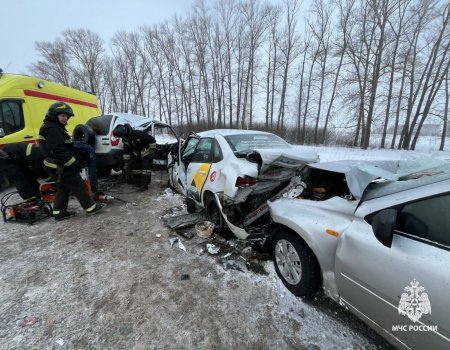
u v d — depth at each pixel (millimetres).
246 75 29688
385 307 1461
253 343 1802
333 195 2299
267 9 26891
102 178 7141
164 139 12055
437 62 18531
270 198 2865
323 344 1781
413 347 1343
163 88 35250
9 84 5441
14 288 2404
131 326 1952
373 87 19578
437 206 1377
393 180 1821
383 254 1470
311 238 2000
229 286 2420
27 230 3756
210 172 3459
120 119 6379
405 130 19688
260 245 2898
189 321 1999
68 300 2242
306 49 26375
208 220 3713
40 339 1835
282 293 2311
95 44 36594
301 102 27531
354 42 21000
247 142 3562
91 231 3711
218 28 29578
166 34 32625
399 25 19125
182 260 2889
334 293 1894
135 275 2609
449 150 18906
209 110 31750
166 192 5664
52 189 4930
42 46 35219
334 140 24172
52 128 3748
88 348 1764
